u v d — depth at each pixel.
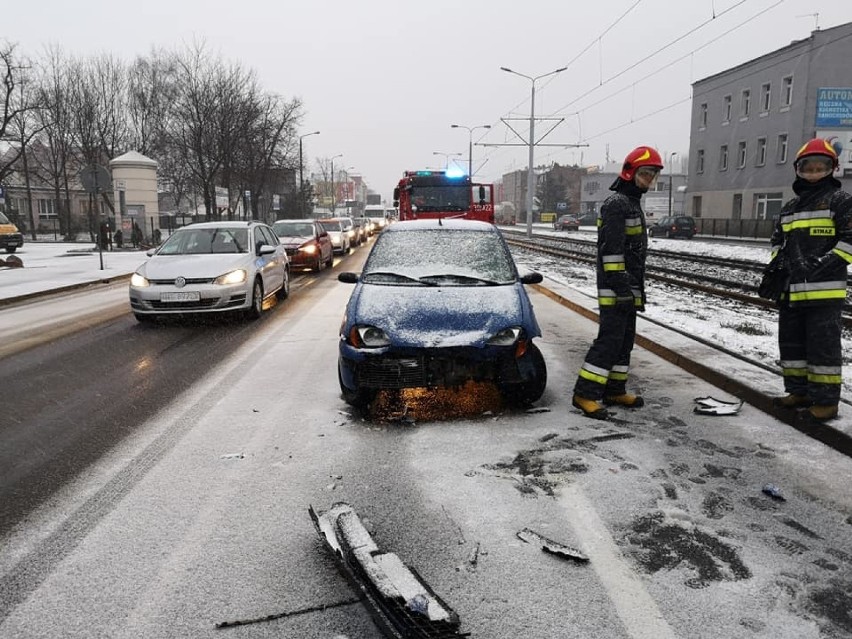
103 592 2.60
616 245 4.43
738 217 41.12
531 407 4.86
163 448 4.18
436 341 4.52
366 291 5.12
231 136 35.59
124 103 42.50
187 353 7.17
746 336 7.48
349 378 4.70
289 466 3.82
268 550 2.90
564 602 2.49
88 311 10.55
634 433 4.26
